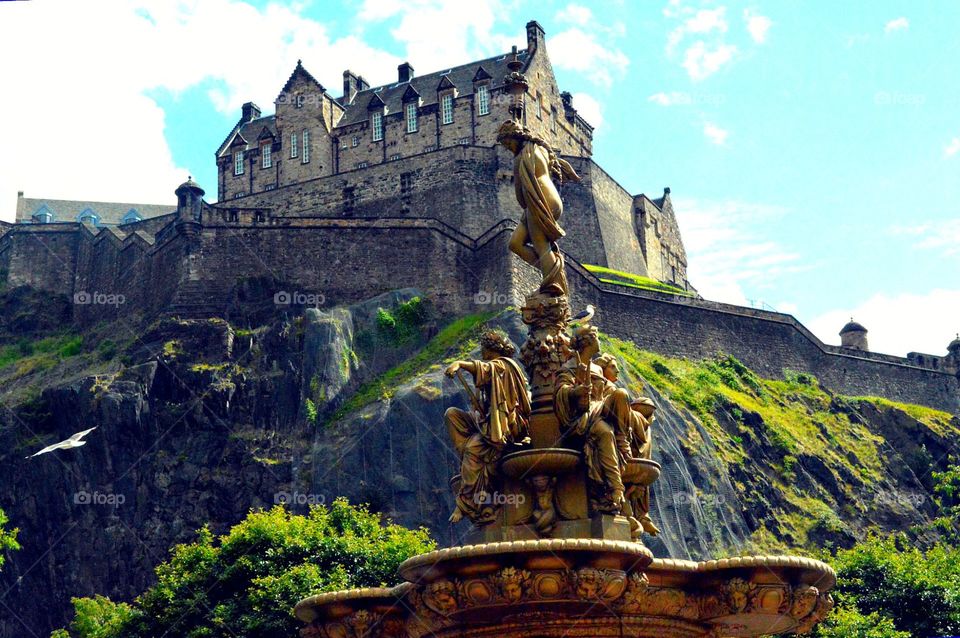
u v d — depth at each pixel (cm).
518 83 1875
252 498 6838
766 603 1556
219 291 7806
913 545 7175
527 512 1641
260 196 9588
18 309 8981
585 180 9725
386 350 7444
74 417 7181
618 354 7488
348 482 6456
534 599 1498
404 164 9225
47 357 8338
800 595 1567
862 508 7312
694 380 7694
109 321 8419
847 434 8012
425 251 7862
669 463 6406
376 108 10119
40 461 7056
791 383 8381
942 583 4478
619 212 10250
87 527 6888
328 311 7525
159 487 6950
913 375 9006
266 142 10356
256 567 4347
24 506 7000
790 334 8581
